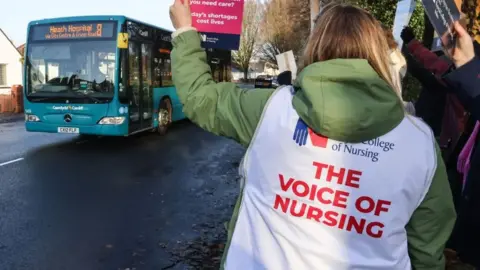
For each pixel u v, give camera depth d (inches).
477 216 87.4
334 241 52.4
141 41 438.9
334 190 52.3
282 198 54.1
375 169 51.8
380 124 50.9
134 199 245.8
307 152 52.9
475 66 71.2
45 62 402.0
